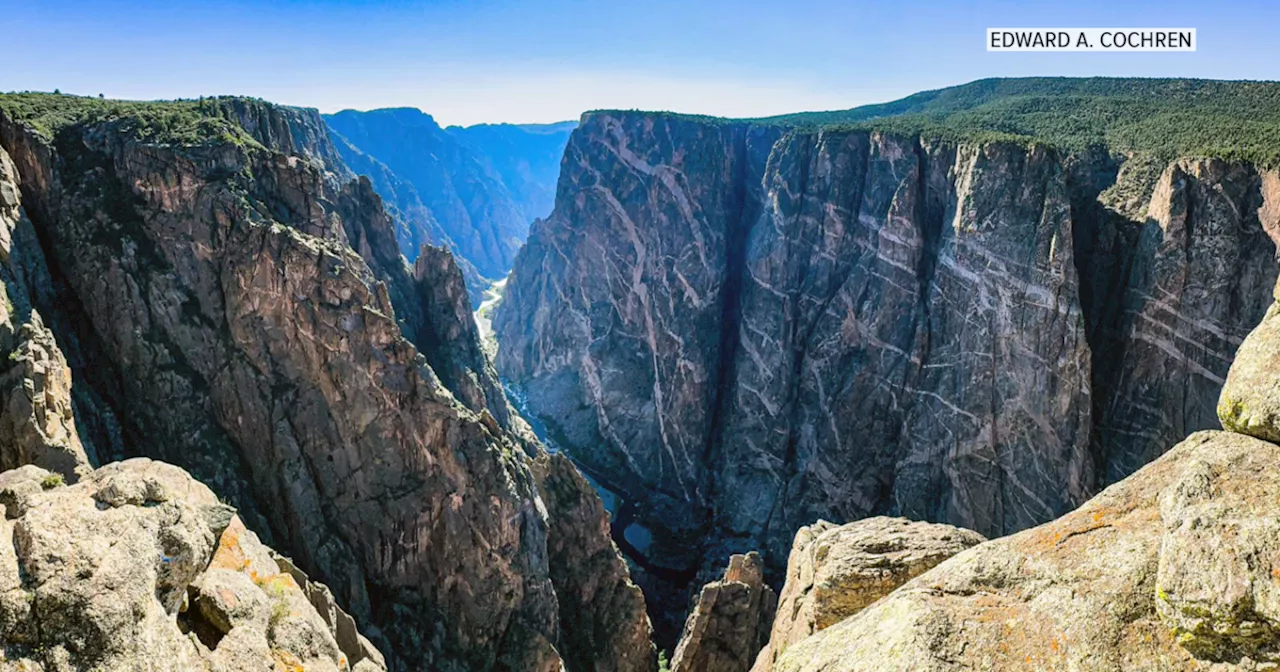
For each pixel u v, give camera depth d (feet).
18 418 131.34
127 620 48.08
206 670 55.77
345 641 97.66
